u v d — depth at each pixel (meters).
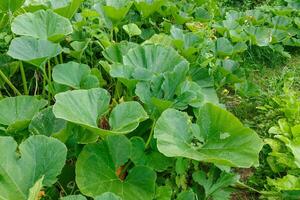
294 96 2.98
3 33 2.81
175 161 2.18
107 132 1.76
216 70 3.12
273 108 2.99
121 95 2.73
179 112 2.01
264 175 2.56
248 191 2.49
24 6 3.00
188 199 1.99
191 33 3.23
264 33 4.05
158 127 1.92
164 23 3.56
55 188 2.03
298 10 4.77
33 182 1.66
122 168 2.10
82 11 3.21
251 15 4.53
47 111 2.03
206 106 2.07
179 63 2.31
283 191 2.24
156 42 2.99
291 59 4.34
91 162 1.92
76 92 1.95
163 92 2.24
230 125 2.02
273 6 5.04
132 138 2.08
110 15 2.96
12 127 2.00
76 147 2.02
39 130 1.99
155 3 3.40
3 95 2.85
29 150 1.70
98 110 1.97
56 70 2.33
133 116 1.93
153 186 1.90
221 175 2.28
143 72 2.25
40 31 2.49
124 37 3.51
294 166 2.40
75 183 2.07
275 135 2.57
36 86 2.79
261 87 3.72
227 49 3.40
